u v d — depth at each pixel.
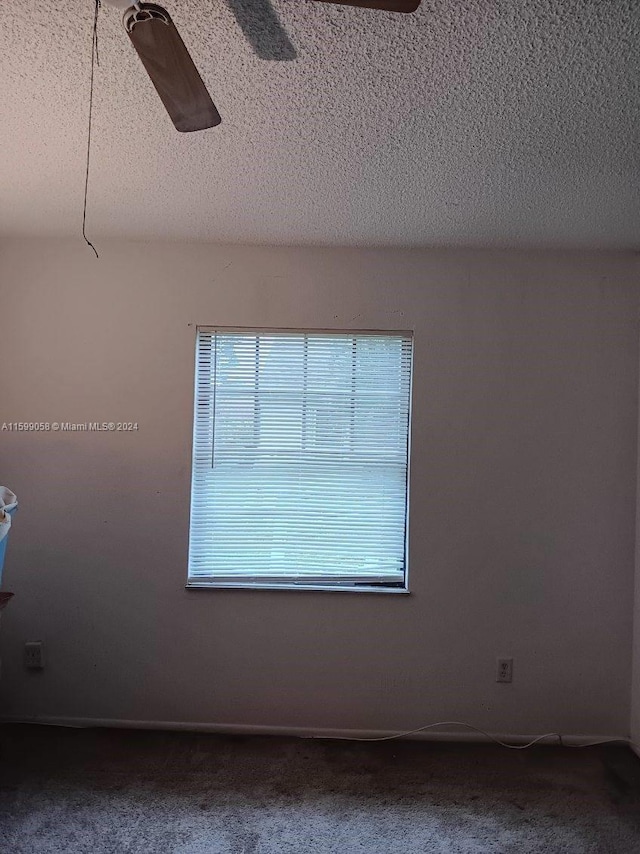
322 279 2.85
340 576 2.88
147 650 2.82
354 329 2.85
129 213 2.49
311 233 2.67
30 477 2.83
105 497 2.83
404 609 2.81
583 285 2.81
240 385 2.89
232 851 2.01
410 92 1.56
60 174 2.12
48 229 2.72
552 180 2.06
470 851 2.03
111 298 2.85
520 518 2.81
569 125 1.70
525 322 2.82
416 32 1.32
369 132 1.77
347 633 2.81
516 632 2.80
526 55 1.39
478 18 1.27
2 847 1.99
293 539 2.88
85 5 1.26
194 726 2.80
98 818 2.15
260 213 2.46
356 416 2.89
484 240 2.70
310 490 2.89
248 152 1.92
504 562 2.80
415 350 2.83
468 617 2.80
